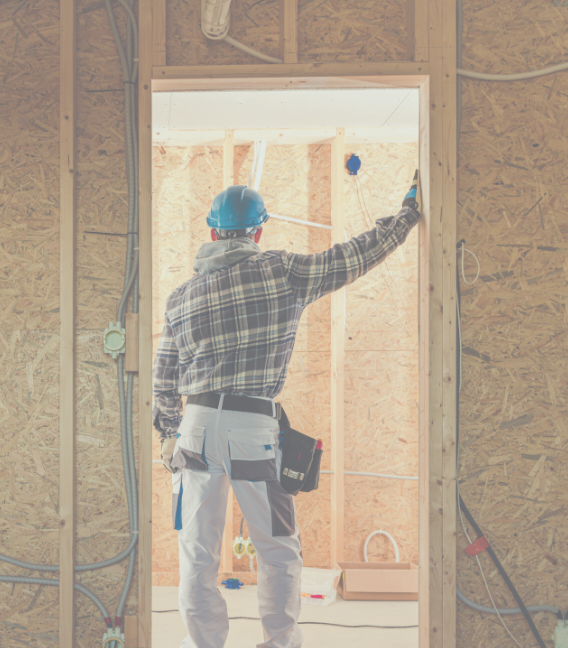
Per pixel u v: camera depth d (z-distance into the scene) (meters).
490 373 1.82
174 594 2.62
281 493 1.72
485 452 1.81
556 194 1.83
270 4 1.85
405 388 2.98
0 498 1.79
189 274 2.95
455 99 1.81
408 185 3.01
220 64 1.82
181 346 1.80
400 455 2.96
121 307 1.80
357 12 1.85
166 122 2.76
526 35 1.84
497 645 1.78
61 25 1.81
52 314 1.82
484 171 1.83
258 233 1.96
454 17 1.82
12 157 1.83
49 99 1.83
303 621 2.28
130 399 1.80
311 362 2.96
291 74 1.81
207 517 1.74
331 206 2.93
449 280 1.80
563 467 1.81
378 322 2.99
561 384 1.82
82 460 1.80
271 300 1.72
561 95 1.84
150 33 1.81
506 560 1.79
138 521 1.78
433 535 1.77
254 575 2.75
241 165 2.98
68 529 1.76
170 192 2.95
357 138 2.95
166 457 1.88
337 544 2.80
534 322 1.83
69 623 1.74
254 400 1.72
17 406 1.81
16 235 1.83
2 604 1.78
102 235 1.82
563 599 1.79
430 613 1.76
